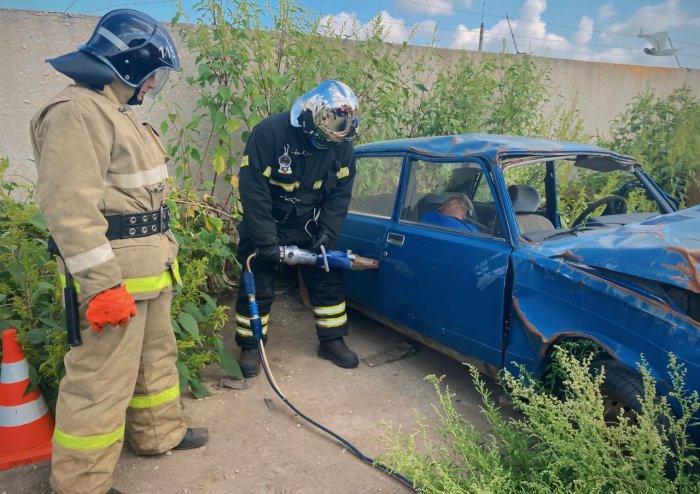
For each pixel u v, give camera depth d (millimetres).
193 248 3736
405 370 3568
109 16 2092
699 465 2018
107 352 2143
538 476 2055
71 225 1893
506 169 2955
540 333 2475
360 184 4027
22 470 2537
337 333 3627
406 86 6105
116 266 2000
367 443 2785
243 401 3182
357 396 3242
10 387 2561
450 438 2795
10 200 3184
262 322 3529
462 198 3172
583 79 7551
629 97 7891
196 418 2996
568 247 2617
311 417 3023
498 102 6594
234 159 4887
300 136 3084
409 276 3334
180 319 3082
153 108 5086
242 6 4727
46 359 2746
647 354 2133
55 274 2859
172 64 2221
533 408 2141
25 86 4574
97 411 2156
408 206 3508
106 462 2230
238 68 4816
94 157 1962
